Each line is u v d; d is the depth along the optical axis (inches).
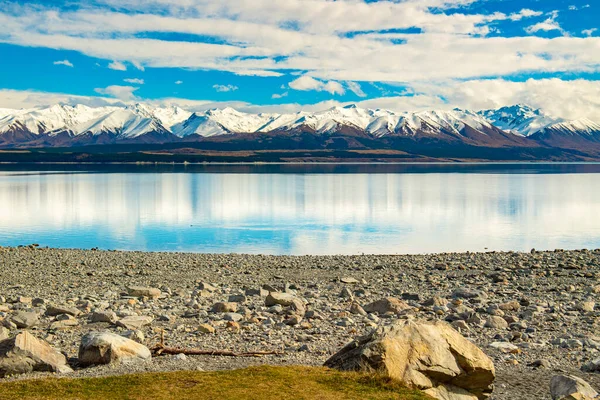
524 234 3294.8
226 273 1801.2
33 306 1230.3
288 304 1214.3
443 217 4170.8
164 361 768.3
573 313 1136.8
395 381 629.6
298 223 3806.6
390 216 4229.8
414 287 1520.7
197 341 903.1
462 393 652.7
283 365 721.6
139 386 633.0
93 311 1129.4
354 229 3506.4
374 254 2465.6
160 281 1641.2
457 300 1245.1
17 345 714.2
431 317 1091.3
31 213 4347.9
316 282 1617.9
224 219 4035.4
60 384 636.1
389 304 1165.1
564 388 654.5
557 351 864.9
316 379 647.1
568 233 3336.6
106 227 3587.6
